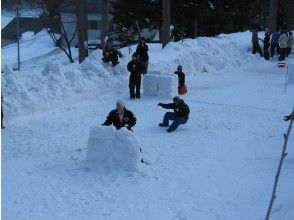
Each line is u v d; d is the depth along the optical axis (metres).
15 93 15.98
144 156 11.46
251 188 9.45
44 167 10.78
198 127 14.36
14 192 9.30
